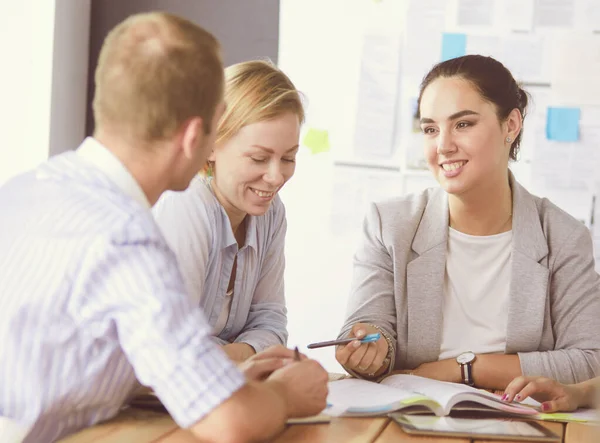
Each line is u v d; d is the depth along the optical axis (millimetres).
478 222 1667
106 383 1017
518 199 1674
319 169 2992
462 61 1620
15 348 971
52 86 3039
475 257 1677
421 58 2885
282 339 1632
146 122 1004
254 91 1380
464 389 1277
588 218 2783
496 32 2824
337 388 1360
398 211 1729
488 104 1589
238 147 1394
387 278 1702
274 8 3014
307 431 1102
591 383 1366
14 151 3084
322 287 3002
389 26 2910
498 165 1622
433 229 1688
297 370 1096
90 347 967
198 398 890
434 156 1633
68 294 944
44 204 996
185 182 1079
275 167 1402
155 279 912
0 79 3078
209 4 3076
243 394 923
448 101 1588
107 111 1020
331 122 2975
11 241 998
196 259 1418
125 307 910
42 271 955
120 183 1014
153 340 890
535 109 2812
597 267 2771
